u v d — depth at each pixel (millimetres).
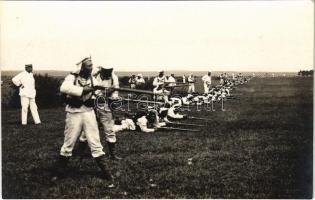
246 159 8766
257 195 6859
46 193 6836
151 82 20344
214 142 10367
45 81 18375
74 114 7195
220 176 7684
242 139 10703
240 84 27062
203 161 8609
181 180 7441
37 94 18156
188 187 7109
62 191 6914
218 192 6906
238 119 14258
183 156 8969
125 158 8789
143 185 7172
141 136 11172
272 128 12281
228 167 8219
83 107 7234
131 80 20125
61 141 10633
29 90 13531
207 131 11930
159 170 7984
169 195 6758
